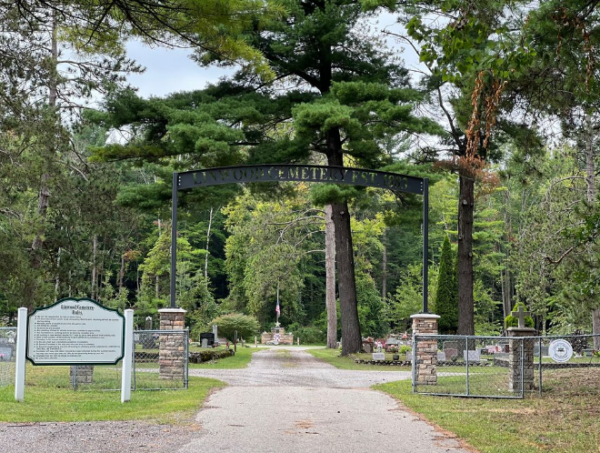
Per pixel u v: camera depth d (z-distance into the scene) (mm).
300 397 13617
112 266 64062
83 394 13797
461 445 8820
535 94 14008
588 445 8891
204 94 26109
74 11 10250
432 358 16438
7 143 23719
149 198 26078
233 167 18000
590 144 21547
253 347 45906
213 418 10617
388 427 10109
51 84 22078
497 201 57938
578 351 28531
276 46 24875
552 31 12094
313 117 22625
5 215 26812
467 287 29922
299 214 45938
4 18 14773
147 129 25297
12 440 8469
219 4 9539
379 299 62438
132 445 8328
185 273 53875
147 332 15320
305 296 70500
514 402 13531
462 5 10023
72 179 31344
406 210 28703
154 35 10477
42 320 12266
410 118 24000
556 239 24000
